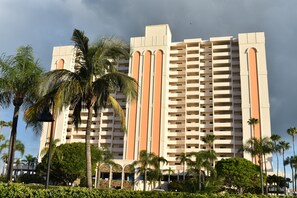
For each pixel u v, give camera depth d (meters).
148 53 115.94
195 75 116.56
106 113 115.31
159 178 81.62
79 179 93.56
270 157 97.00
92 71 21.55
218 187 22.92
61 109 20.05
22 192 14.66
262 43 111.56
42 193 14.95
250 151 65.50
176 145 107.12
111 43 22.20
